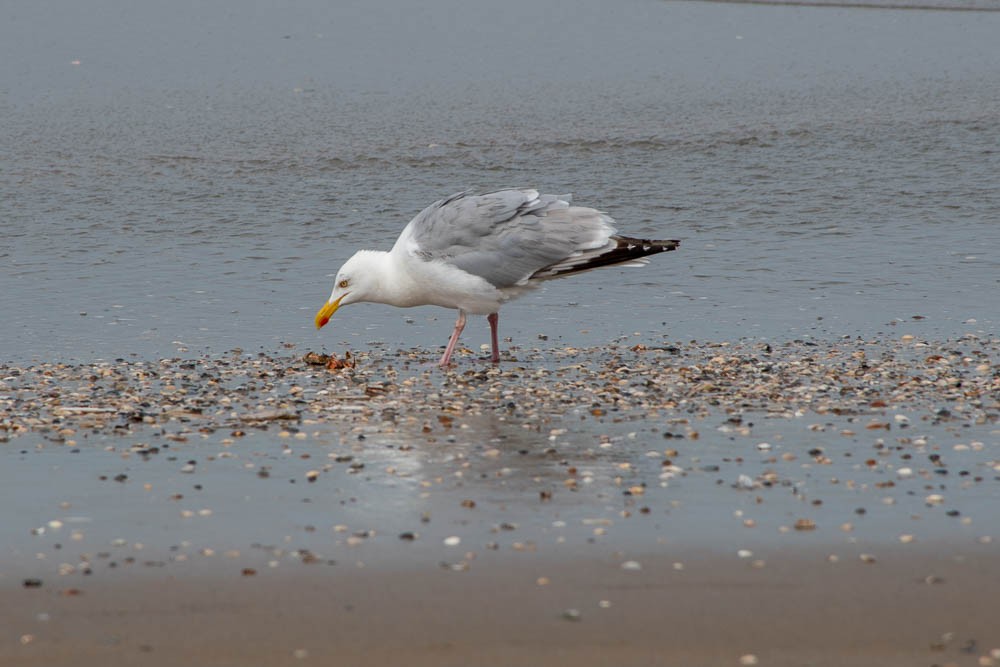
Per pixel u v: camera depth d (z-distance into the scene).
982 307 16.23
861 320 15.77
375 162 24.11
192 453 10.65
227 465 10.32
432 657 6.79
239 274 18.11
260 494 9.57
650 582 7.82
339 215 21.09
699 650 6.87
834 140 25.08
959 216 20.73
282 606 7.46
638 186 22.66
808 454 10.55
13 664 6.68
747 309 16.44
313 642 6.97
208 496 9.52
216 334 15.38
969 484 9.73
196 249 19.28
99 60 32.84
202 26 36.38
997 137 25.06
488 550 8.38
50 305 16.45
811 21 37.22
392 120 27.28
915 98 28.59
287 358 14.40
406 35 35.56
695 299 16.98
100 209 21.23
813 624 7.19
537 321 16.19
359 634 7.07
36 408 12.05
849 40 35.03
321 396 12.69
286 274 18.16
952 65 32.03
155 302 16.72
